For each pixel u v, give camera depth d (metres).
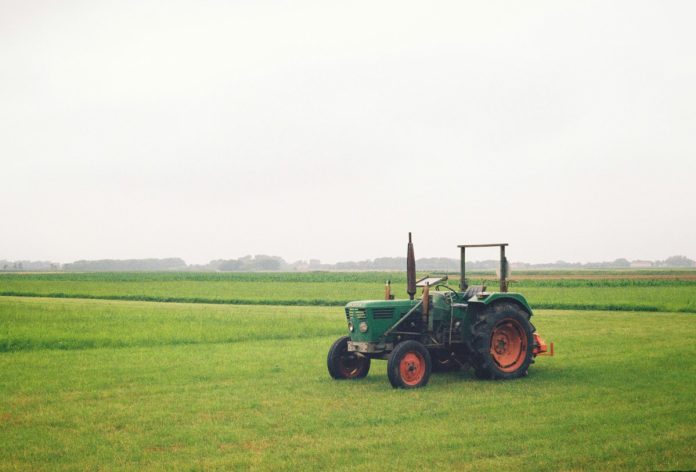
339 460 7.52
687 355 15.33
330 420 9.45
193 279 92.25
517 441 8.17
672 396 10.70
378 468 7.20
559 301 37.06
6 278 102.62
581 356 15.45
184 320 26.06
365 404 10.55
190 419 9.62
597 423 8.99
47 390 11.97
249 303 40.62
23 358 16.16
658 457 7.43
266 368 14.47
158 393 11.66
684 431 8.51
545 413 9.67
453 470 7.11
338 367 13.16
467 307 13.12
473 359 13.10
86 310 31.56
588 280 73.88
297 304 39.38
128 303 39.78
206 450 8.01
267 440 8.43
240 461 7.53
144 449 8.10
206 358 16.11
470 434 8.55
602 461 7.33
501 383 12.36
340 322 25.33
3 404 10.76
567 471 7.01
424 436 8.48
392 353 12.05
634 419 9.20
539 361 14.84
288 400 10.95
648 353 15.70
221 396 11.32
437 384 12.45
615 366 13.86
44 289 59.41
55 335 20.67
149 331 22.00
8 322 24.92
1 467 7.40
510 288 54.19
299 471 7.15
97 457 7.77
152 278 98.75
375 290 54.91
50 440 8.53
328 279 88.94
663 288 53.78
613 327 22.45
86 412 10.12
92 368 14.53
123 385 12.47
